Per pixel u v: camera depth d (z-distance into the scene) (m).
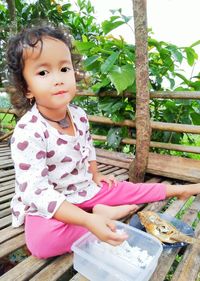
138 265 0.91
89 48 2.37
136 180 1.93
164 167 1.98
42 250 1.01
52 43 0.99
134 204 1.30
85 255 0.92
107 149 2.63
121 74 2.03
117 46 2.28
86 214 0.90
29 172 1.01
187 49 2.22
